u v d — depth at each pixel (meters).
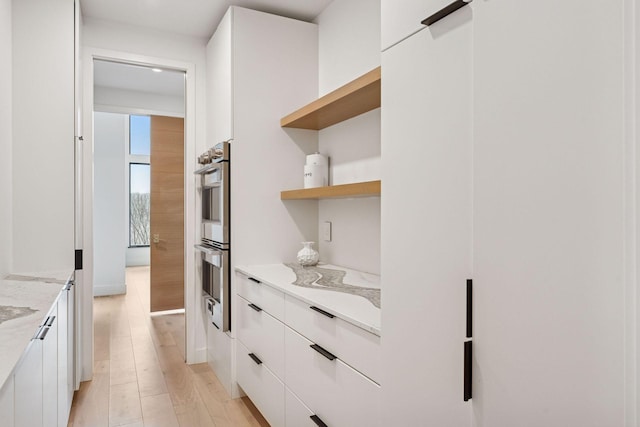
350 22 2.55
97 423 2.33
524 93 0.84
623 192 0.67
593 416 0.72
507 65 0.88
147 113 4.73
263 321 2.26
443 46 1.08
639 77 0.65
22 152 2.40
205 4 2.75
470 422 0.99
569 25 0.76
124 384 2.86
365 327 1.39
